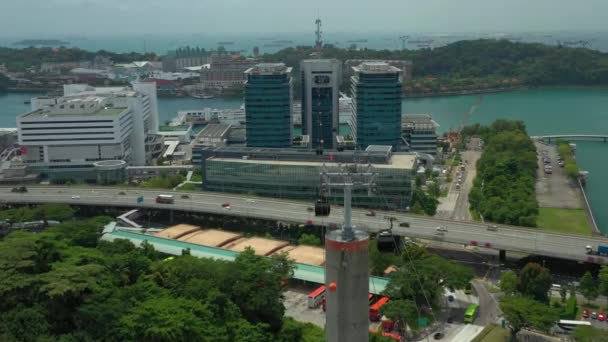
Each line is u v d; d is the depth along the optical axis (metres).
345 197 135.12
